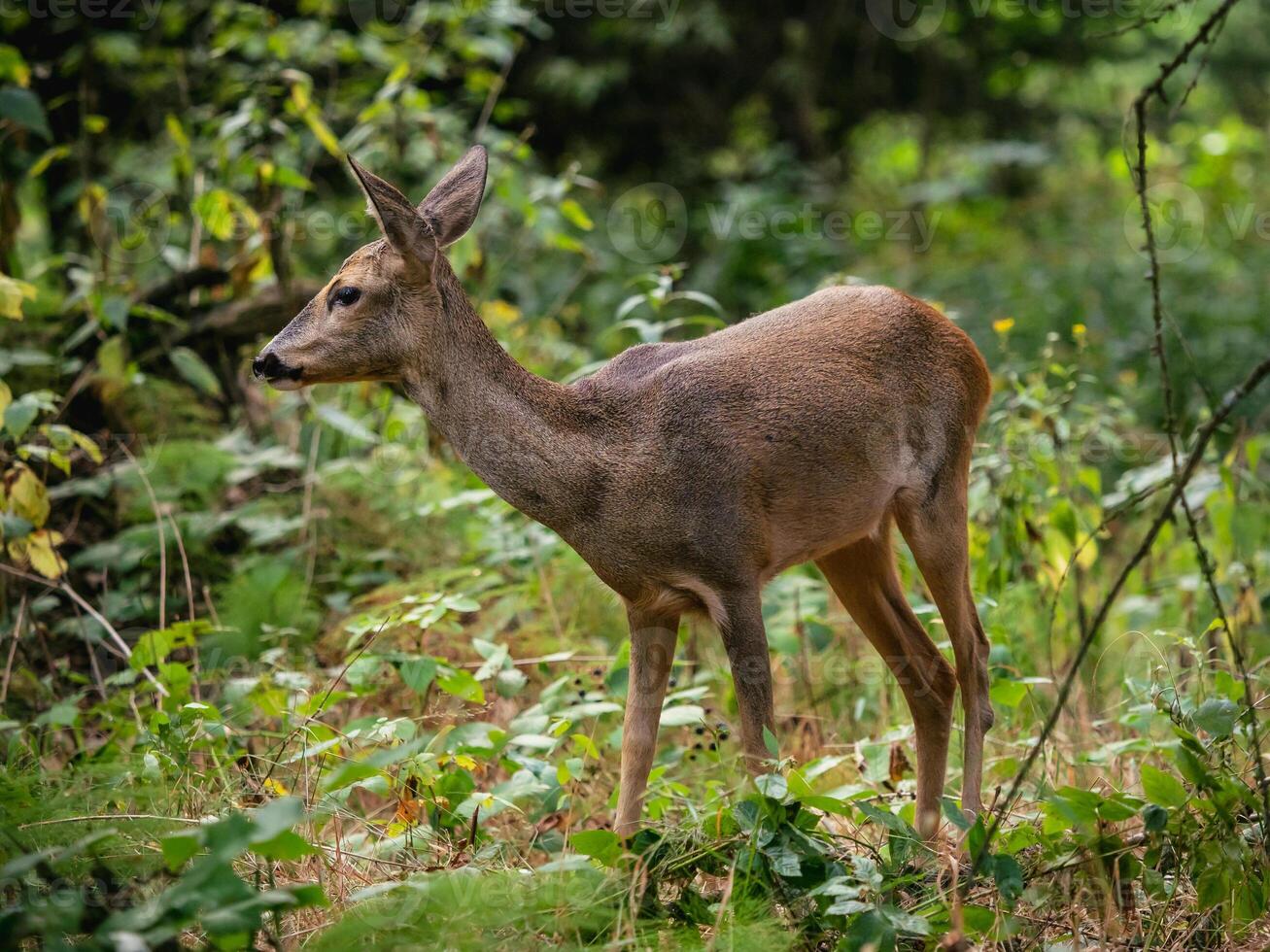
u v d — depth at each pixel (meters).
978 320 19.38
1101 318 19.44
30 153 14.73
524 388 7.98
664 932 6.79
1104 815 6.99
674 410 7.97
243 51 15.22
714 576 7.96
